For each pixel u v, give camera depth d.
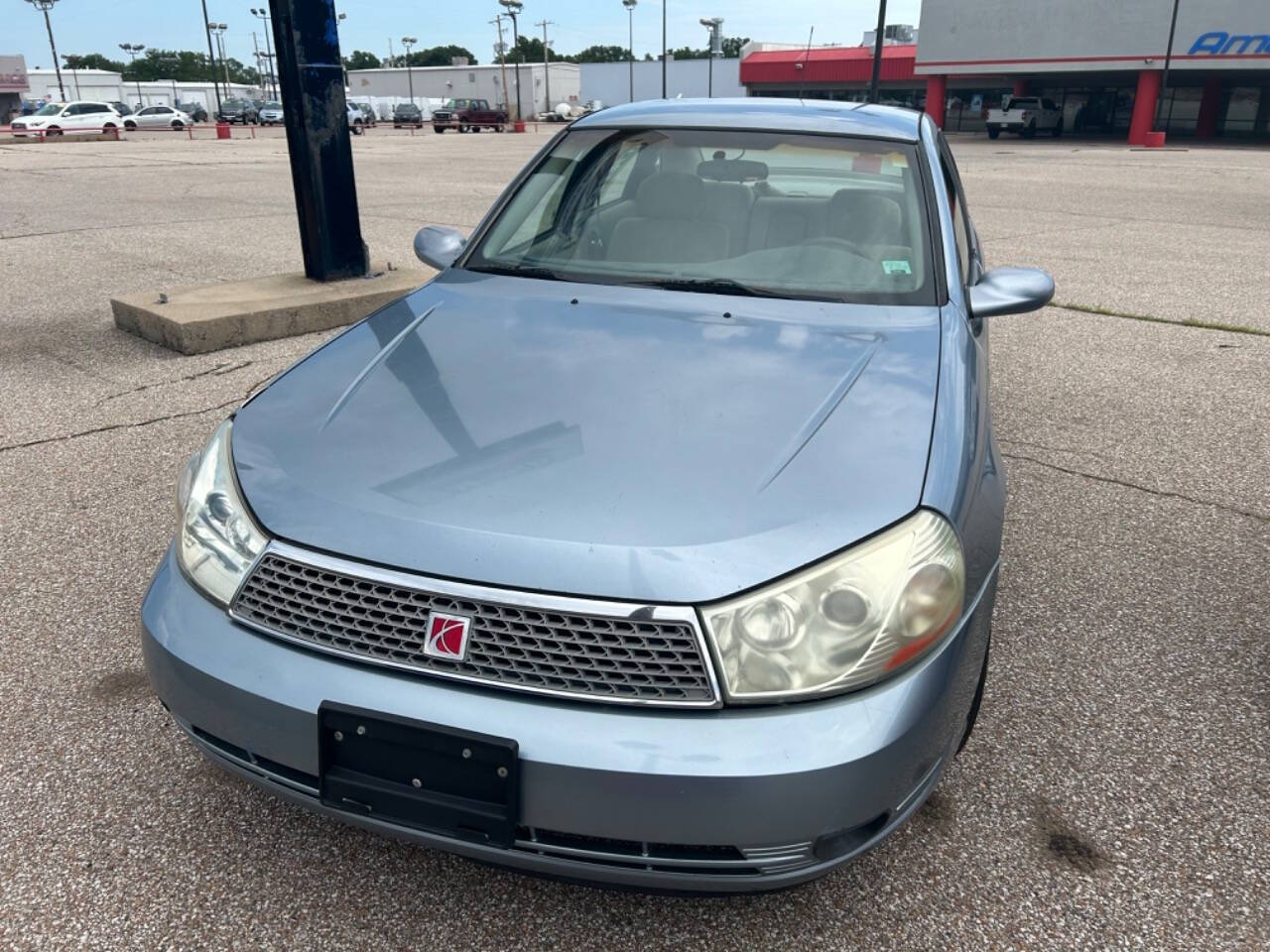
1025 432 4.82
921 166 3.08
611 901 2.01
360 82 89.69
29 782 2.29
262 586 1.79
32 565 3.30
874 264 2.80
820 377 2.21
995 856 2.14
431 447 1.95
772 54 60.38
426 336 2.48
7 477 4.02
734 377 2.21
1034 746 2.50
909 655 1.70
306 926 1.93
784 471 1.85
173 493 3.88
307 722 1.70
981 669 2.10
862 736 1.62
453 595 1.65
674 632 1.61
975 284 2.97
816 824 1.61
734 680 1.61
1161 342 6.58
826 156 3.11
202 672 1.78
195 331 5.77
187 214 11.98
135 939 1.88
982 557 1.95
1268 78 41.25
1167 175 21.20
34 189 15.00
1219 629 3.07
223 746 1.86
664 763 1.56
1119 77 44.12
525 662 1.63
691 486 1.80
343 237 6.87
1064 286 8.45
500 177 18.17
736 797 1.56
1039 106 41.25
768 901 2.01
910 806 1.78
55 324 6.50
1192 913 2.00
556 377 2.21
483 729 1.60
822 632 1.64
